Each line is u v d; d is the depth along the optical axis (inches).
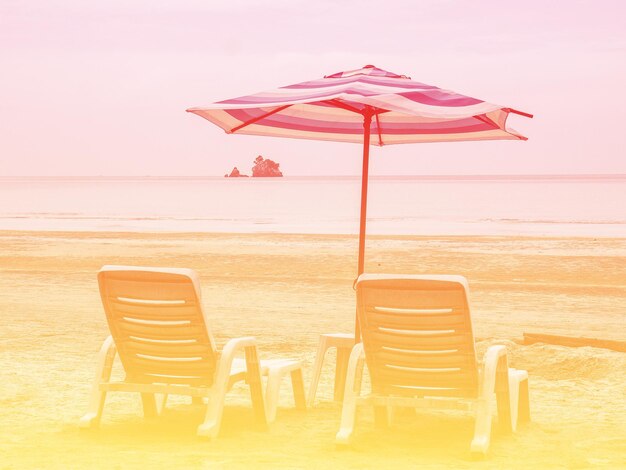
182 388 205.0
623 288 677.3
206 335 203.3
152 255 966.4
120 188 6806.1
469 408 195.5
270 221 1824.6
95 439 204.2
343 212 2301.9
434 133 266.7
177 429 217.8
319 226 1619.1
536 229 1494.8
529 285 699.4
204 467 175.2
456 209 2461.9
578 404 264.2
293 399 269.1
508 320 510.3
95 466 175.2
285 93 217.0
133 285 205.6
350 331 455.2
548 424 231.6
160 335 206.5
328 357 360.8
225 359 204.7
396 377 203.9
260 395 215.8
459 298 190.7
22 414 235.9
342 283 701.9
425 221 1804.9
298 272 808.9
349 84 213.6
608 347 355.6
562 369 324.2
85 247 1080.2
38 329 440.8
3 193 5017.2
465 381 198.7
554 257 934.4
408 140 276.2
